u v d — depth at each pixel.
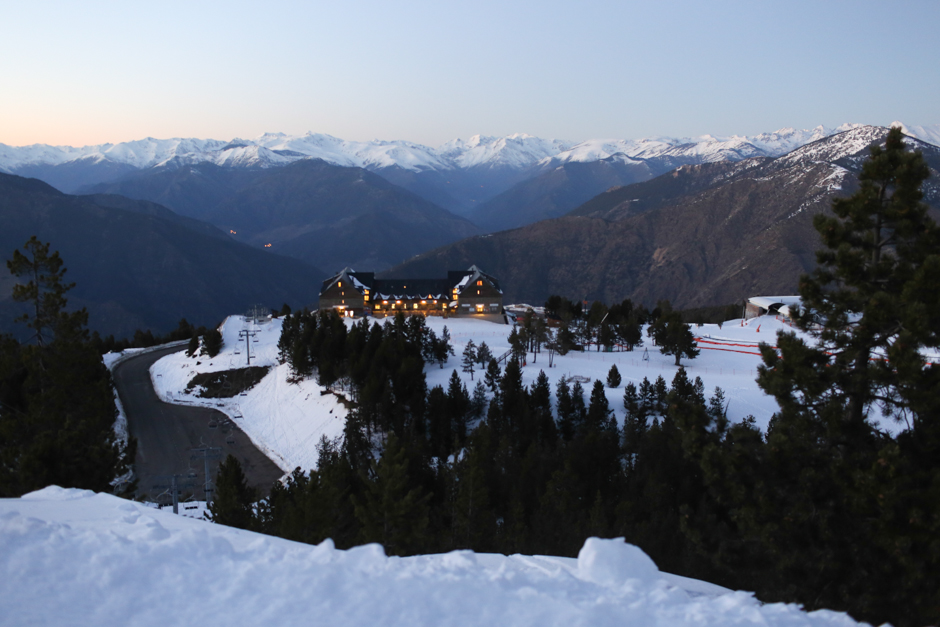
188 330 141.50
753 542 17.38
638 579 8.66
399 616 6.91
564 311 113.12
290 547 9.02
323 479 34.41
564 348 90.38
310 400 78.50
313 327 91.94
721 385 69.75
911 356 15.07
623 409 61.88
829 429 16.84
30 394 48.78
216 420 78.81
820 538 16.03
